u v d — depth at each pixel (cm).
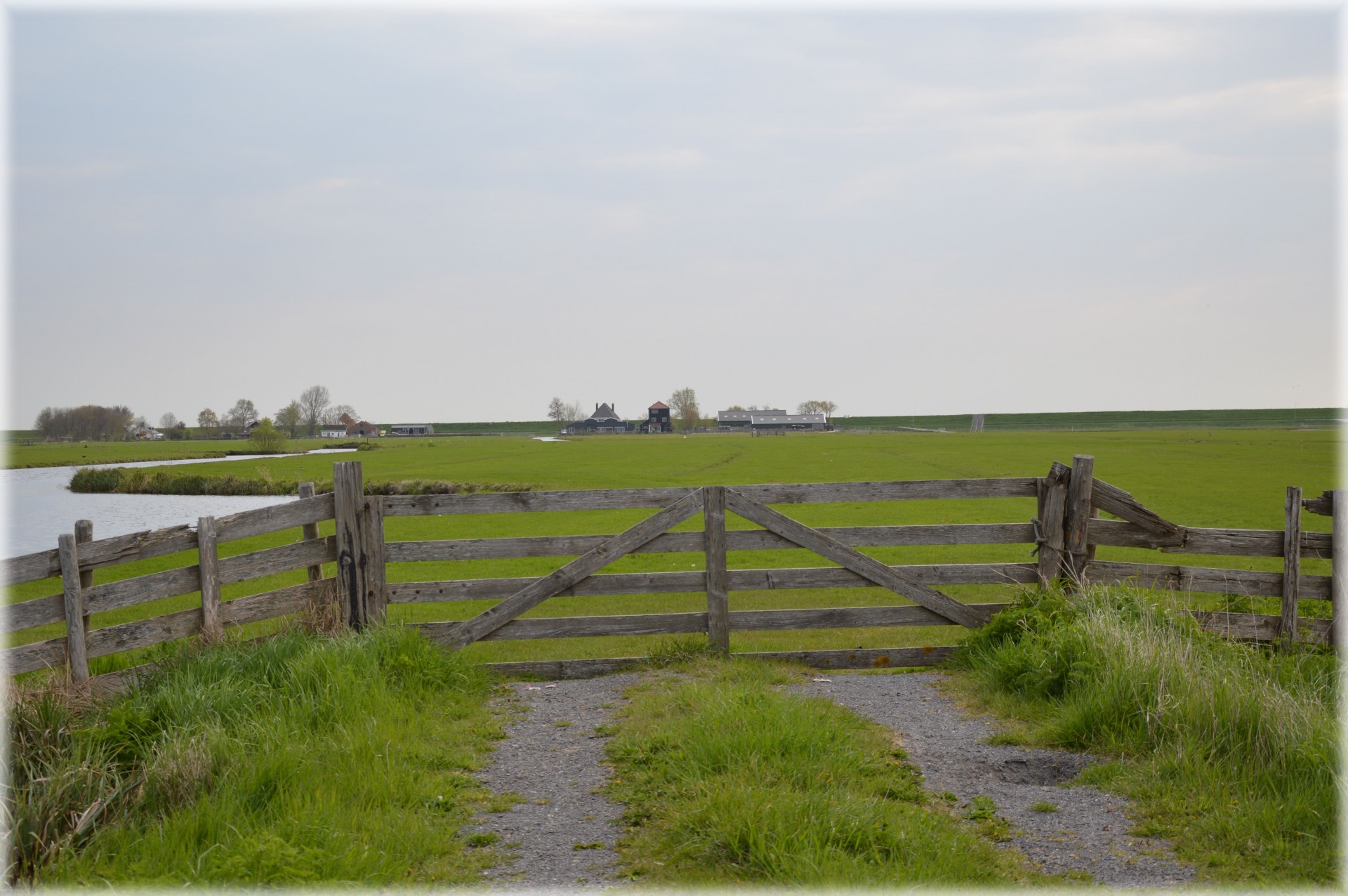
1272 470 5112
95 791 533
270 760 564
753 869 453
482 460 8269
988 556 2116
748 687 746
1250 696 637
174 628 833
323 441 18562
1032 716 729
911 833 482
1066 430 19250
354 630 917
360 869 454
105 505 5075
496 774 622
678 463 7012
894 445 10112
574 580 945
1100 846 495
